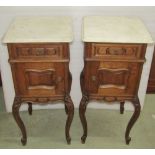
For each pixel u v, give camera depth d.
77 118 1.76
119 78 1.30
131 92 1.34
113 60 1.22
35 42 1.15
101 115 1.80
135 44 1.18
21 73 1.26
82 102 1.39
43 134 1.64
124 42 1.15
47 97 1.35
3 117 1.76
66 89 1.33
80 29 1.51
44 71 1.26
